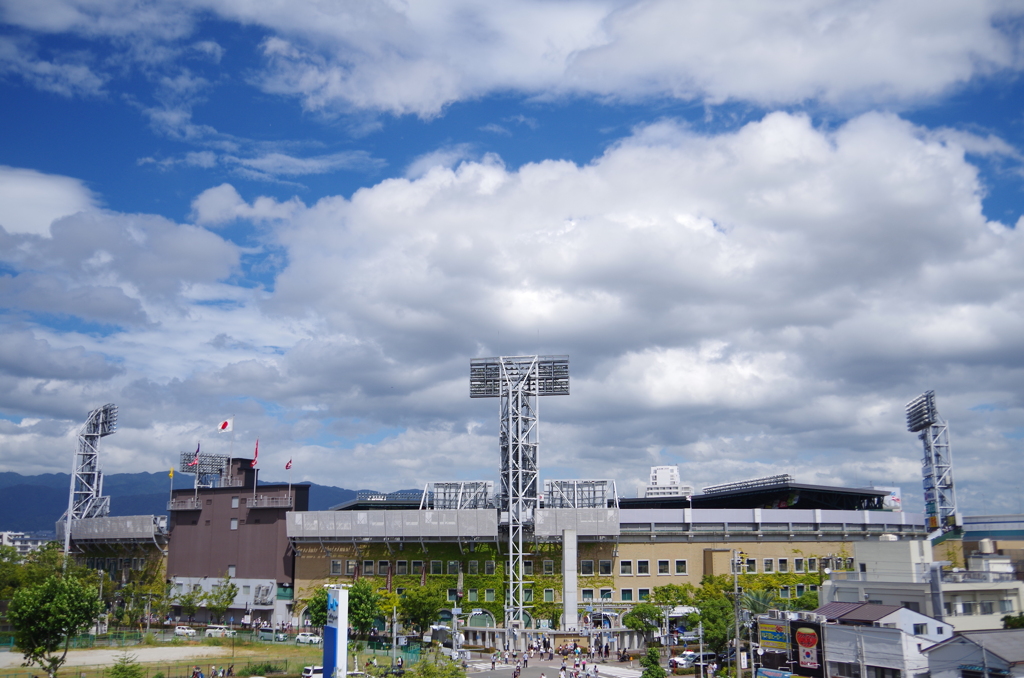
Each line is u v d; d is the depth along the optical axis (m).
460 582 131.88
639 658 108.44
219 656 105.00
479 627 123.00
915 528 150.00
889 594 85.50
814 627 74.50
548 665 103.69
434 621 121.50
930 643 68.56
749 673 81.69
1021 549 136.38
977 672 65.75
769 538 137.25
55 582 84.12
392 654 102.19
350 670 92.75
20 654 105.50
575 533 128.62
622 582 131.50
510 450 134.75
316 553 139.12
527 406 138.38
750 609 94.00
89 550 166.12
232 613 142.38
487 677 92.75
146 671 89.00
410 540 133.75
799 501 156.62
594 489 135.00
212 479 163.38
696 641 107.00
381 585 133.75
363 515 134.75
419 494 157.75
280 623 137.75
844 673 71.88
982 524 152.88
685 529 135.12
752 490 159.25
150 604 141.62
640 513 135.00
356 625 112.50
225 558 146.50
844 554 139.38
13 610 81.69
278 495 143.50
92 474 178.00
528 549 132.50
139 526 153.50
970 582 85.62
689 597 129.75
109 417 180.62
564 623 124.12
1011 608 86.88
